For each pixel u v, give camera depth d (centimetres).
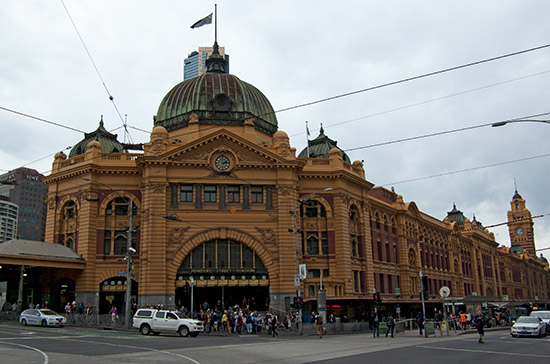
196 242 5681
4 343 3077
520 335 4097
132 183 6031
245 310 5259
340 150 6600
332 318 5309
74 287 6100
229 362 2339
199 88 6669
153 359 2405
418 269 8488
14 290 6200
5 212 14750
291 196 5969
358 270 6481
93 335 3862
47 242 6150
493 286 12788
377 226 7506
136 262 5825
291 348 3073
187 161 5834
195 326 4094
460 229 11900
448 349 3011
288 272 5712
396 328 4738
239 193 5931
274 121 7056
